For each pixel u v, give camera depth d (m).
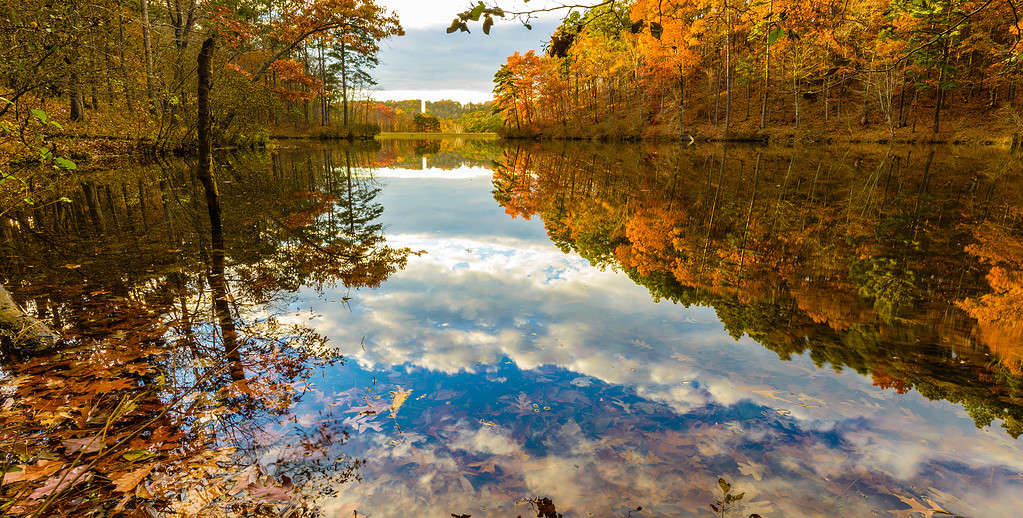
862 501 1.62
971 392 2.33
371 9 20.02
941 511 1.57
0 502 1.54
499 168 18.08
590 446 1.94
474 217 7.82
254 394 2.34
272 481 1.74
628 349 2.90
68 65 6.47
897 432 2.00
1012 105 27.11
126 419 2.08
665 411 2.19
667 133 38.88
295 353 2.82
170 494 1.65
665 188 10.95
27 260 4.62
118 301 3.58
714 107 40.47
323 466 1.83
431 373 2.59
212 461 1.83
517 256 5.38
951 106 30.41
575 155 24.05
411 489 1.70
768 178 12.28
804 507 1.59
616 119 47.12
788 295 3.90
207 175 7.14
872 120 31.11
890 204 8.18
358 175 14.51
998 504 1.59
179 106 15.55
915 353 2.79
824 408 2.21
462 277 4.52
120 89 12.27
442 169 17.72
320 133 42.94
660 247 5.72
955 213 7.35
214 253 5.09
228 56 16.47
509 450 1.92
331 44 41.03
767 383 2.45
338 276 4.48
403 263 5.01
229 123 18.80
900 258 4.99
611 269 4.81
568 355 2.82
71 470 1.72
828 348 2.85
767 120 35.09
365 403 2.28
